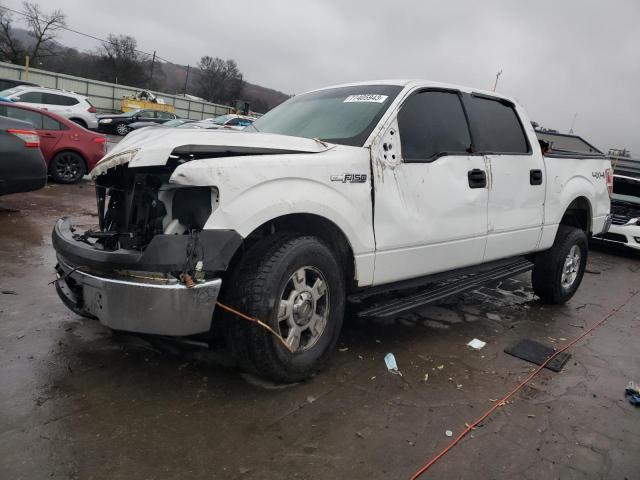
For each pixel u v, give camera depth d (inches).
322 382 130.3
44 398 113.0
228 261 107.8
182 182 104.3
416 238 145.1
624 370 154.1
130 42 2623.0
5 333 142.5
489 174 165.8
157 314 105.7
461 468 100.6
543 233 193.5
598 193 221.8
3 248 223.6
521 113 188.9
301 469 96.7
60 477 89.5
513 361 154.1
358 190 130.3
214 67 3061.0
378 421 114.7
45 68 2276.1
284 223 131.0
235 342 117.6
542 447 109.7
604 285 266.1
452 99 163.3
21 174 276.8
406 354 152.3
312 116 155.3
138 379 124.3
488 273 183.3
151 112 1132.5
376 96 149.6
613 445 112.6
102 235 122.0
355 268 133.3
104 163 120.3
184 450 99.3
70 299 122.1
